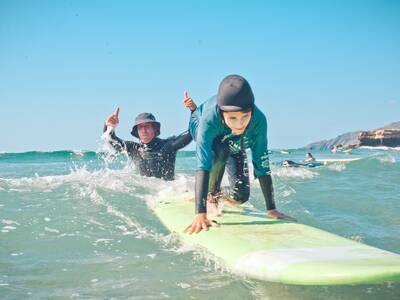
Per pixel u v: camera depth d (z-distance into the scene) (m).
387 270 2.31
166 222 4.15
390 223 4.41
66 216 4.48
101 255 3.25
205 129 3.65
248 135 3.81
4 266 2.99
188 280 2.71
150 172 6.82
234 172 4.21
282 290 2.51
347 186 7.06
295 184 7.36
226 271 2.86
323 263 2.52
